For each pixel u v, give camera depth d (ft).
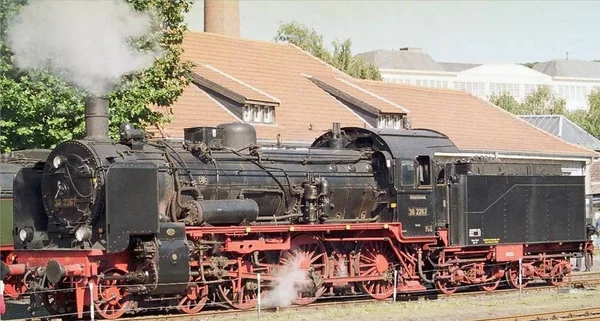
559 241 87.92
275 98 118.32
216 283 65.67
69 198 59.06
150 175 59.52
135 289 58.90
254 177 68.13
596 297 76.59
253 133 70.95
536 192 86.22
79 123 80.07
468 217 80.28
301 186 71.10
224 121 110.01
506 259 82.89
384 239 75.05
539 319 62.90
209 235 63.82
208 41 130.52
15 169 73.26
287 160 71.61
